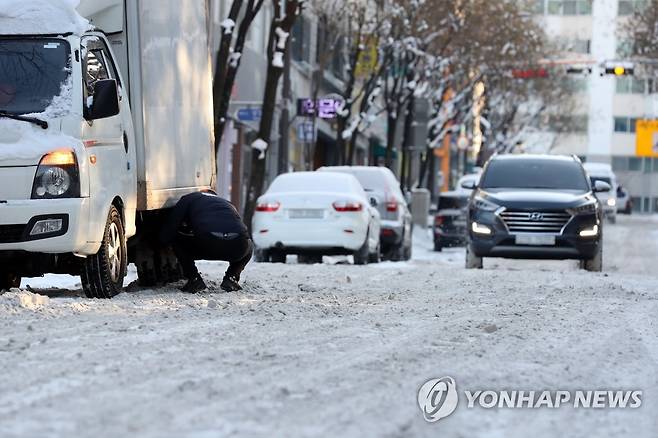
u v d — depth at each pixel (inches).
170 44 1191.6
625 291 1334.9
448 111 4744.1
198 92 1270.9
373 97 3663.9
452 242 3336.6
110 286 1050.1
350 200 1914.4
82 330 786.8
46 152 979.3
